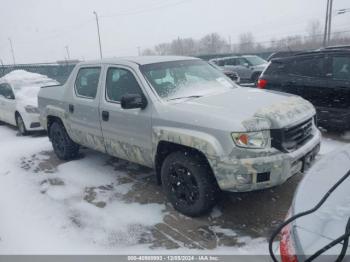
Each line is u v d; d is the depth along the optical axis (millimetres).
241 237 3236
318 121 6348
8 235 3525
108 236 3404
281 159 3156
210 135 3271
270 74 7102
